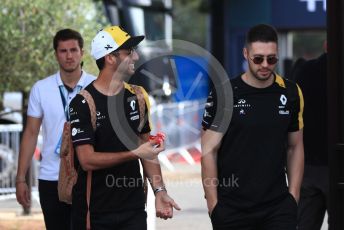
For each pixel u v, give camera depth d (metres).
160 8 47.00
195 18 120.88
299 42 55.03
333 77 13.89
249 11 51.31
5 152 33.12
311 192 18.00
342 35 13.80
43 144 16.69
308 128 17.69
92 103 13.09
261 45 13.47
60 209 16.61
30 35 26.89
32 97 16.70
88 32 27.56
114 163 12.94
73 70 16.56
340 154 13.96
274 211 13.84
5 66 26.97
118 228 13.42
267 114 13.65
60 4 27.44
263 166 13.69
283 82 13.84
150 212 19.47
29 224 26.36
